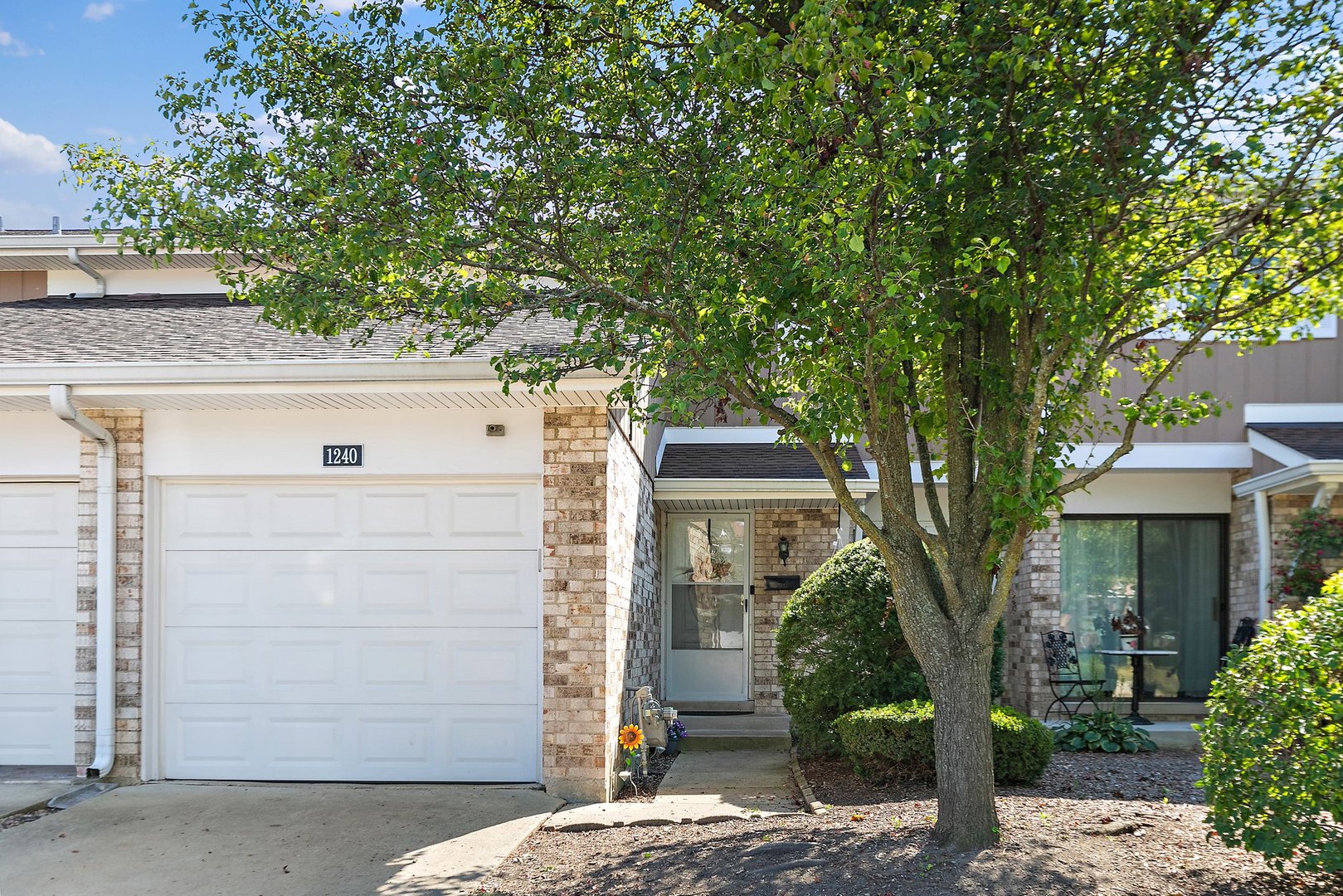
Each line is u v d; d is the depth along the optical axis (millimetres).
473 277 7281
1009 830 6633
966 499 6801
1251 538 13820
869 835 6703
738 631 14414
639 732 9195
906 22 5832
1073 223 6391
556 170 6266
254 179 6426
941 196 6277
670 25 7098
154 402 8797
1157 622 14633
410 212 6137
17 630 9352
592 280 6340
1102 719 11445
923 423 7129
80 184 6500
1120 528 14773
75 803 8391
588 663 8766
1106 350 6562
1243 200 6875
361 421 9125
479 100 6359
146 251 6496
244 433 9172
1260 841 5617
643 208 6355
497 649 9047
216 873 6719
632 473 10914
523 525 9109
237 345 9305
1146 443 14312
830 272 5477
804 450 14773
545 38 6734
